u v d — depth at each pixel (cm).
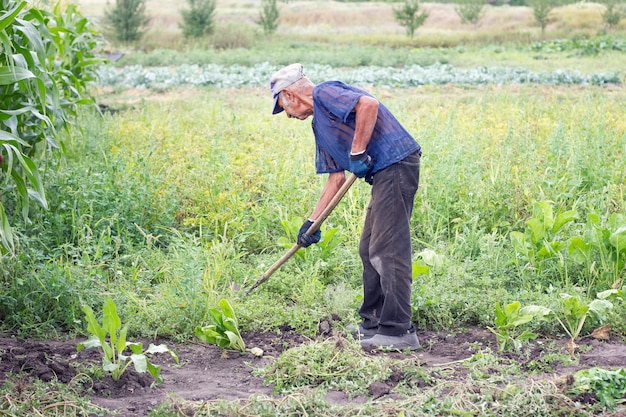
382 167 441
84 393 392
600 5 3316
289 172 777
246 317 493
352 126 439
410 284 454
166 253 646
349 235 654
